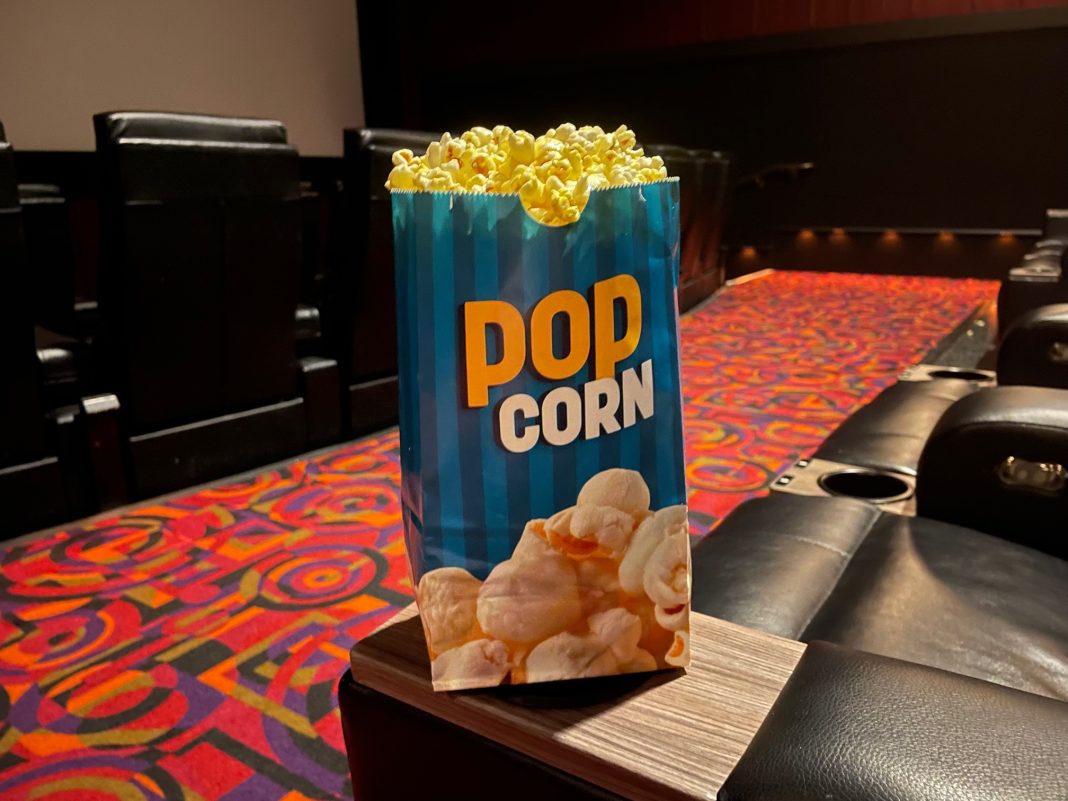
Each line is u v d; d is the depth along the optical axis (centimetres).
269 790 126
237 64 745
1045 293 349
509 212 50
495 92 896
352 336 286
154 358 234
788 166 745
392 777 63
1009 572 102
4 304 198
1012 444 115
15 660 161
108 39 648
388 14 907
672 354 56
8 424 210
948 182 688
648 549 56
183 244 225
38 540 215
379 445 293
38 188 323
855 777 44
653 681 57
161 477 244
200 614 178
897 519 120
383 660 60
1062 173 643
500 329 51
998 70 651
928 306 551
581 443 54
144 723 142
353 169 258
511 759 55
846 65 708
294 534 218
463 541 53
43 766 132
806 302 581
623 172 56
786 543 113
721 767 49
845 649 57
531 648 55
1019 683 82
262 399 268
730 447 277
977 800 41
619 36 808
